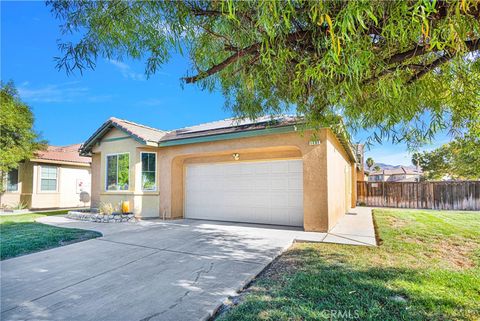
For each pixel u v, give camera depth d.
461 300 3.59
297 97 3.46
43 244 6.91
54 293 3.99
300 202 9.45
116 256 5.87
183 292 4.01
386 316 3.21
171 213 11.38
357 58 1.88
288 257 5.83
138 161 11.61
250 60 2.90
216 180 11.19
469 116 3.18
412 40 2.04
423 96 2.89
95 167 14.55
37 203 17.17
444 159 23.98
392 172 43.66
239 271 4.86
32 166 17.22
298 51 2.48
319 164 8.23
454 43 1.88
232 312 3.36
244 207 10.47
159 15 2.48
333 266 5.04
